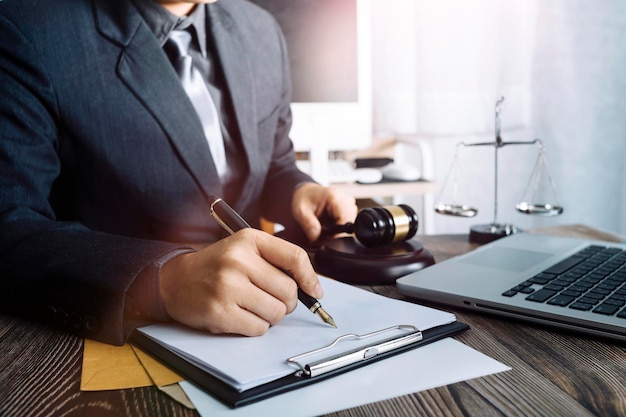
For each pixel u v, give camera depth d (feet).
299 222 3.38
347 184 5.86
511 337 1.94
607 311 1.95
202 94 3.73
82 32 3.29
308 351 1.72
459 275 2.43
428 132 6.76
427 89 6.67
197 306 1.88
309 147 5.84
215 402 1.50
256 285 1.92
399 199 7.18
